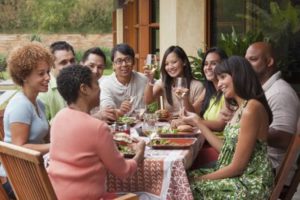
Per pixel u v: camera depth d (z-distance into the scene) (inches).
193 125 145.9
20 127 125.5
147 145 127.7
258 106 124.4
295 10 252.2
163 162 116.7
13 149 100.9
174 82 186.1
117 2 395.5
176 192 117.9
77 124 105.7
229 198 124.0
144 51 300.5
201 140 147.6
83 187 105.5
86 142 105.0
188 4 249.0
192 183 128.2
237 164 124.9
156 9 298.7
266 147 126.9
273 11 253.4
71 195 105.2
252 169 125.3
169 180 117.0
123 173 108.8
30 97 129.5
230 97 130.4
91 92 108.5
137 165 116.0
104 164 107.5
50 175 107.5
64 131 106.6
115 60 183.2
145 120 142.1
